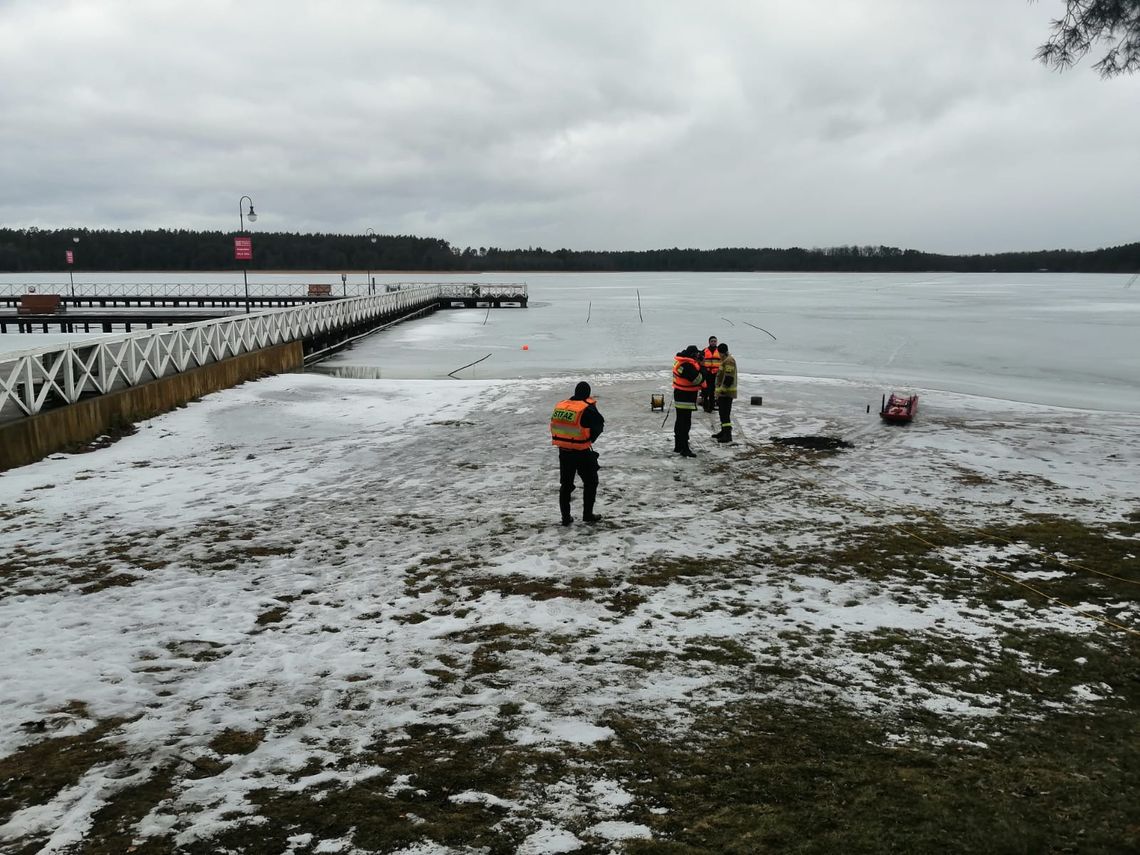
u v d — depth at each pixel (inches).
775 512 389.1
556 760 168.2
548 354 1318.9
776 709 194.5
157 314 1961.1
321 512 381.7
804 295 4141.2
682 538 343.9
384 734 179.3
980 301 3395.7
